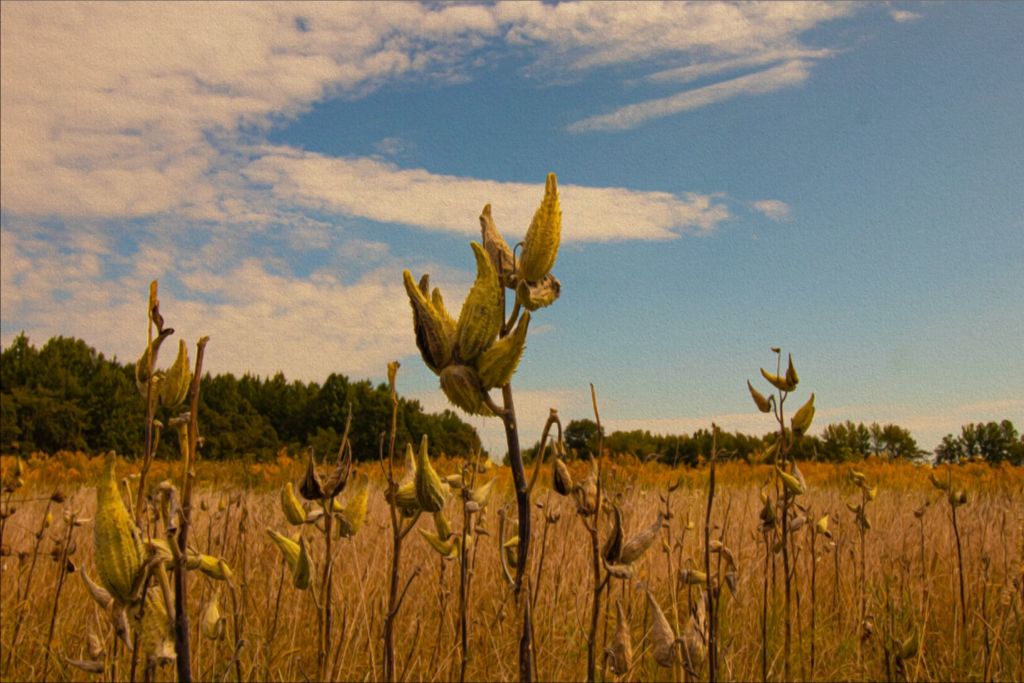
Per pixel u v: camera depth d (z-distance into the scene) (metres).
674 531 5.28
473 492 2.32
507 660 3.69
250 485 8.78
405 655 3.70
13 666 3.68
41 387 24.08
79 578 4.57
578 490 1.72
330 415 25.34
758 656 4.05
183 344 1.39
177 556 1.26
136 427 25.03
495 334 1.27
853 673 4.05
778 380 3.12
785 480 3.18
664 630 2.01
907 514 6.41
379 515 5.16
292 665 3.52
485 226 1.39
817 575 5.09
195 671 3.18
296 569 1.95
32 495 6.96
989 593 4.71
